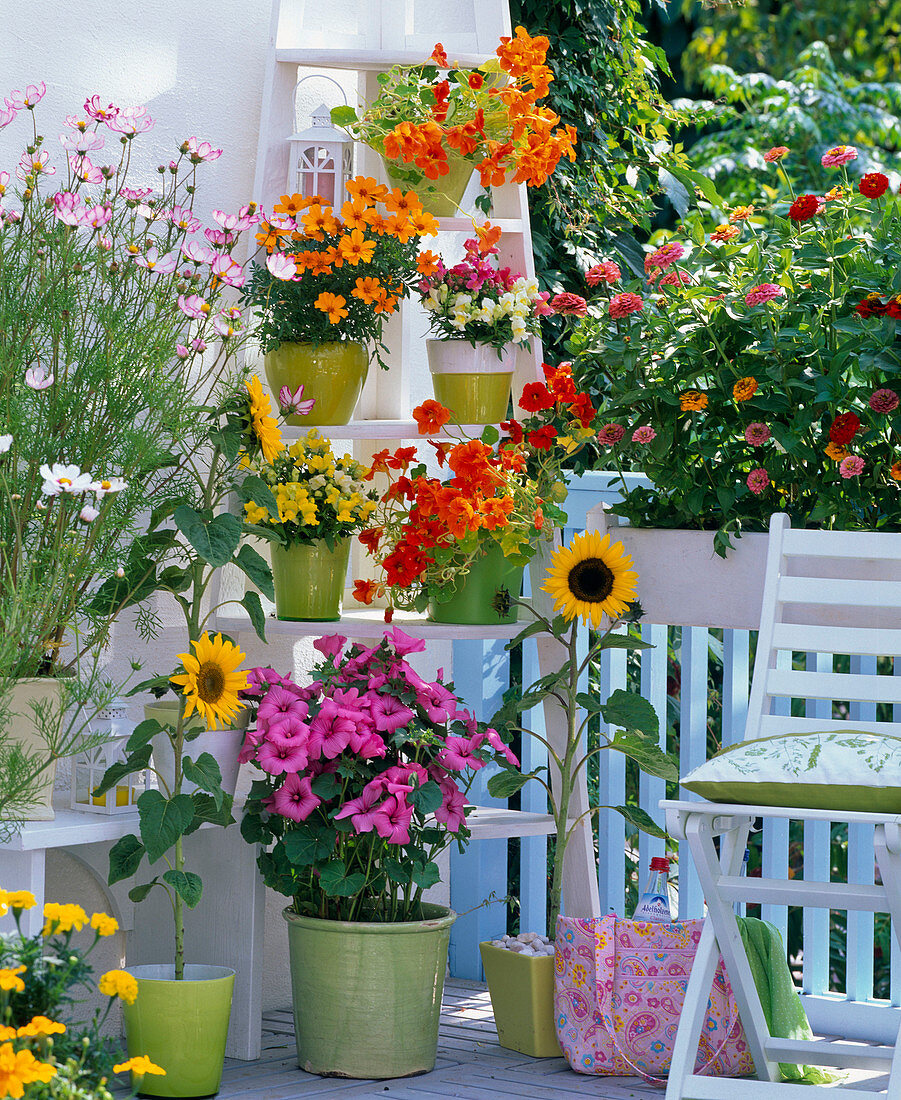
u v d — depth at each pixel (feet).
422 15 13.85
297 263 11.00
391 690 10.53
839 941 19.94
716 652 17.08
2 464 9.59
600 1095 10.08
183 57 11.87
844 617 11.23
